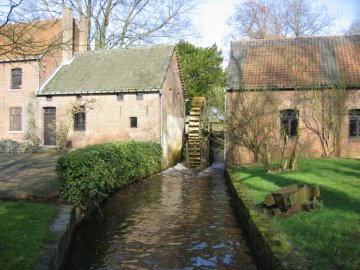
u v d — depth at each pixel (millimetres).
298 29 34031
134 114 20078
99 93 20547
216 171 19828
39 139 21859
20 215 7055
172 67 22516
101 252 7199
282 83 17578
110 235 8234
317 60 18656
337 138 17250
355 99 17125
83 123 21188
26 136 22000
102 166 10031
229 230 8469
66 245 6617
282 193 7348
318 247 5285
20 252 5297
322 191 8828
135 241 7816
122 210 10531
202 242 7676
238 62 19438
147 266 6512
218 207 10859
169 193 13156
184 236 8094
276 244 5570
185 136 24969
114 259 6844
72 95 21141
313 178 10633
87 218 9242
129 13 28781
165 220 9438
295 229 6215
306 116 17344
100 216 9820
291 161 13062
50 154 18281
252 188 10273
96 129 20719
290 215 7117
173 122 22547
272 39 20703
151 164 17281
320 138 17359
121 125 20297
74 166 8328
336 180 10117
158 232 8414
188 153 22188
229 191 13344
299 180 10484
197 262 6641
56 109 21453
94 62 22734
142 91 19719
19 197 8734
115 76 21078
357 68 17766
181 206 11031
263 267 5863
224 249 7238
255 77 18219
